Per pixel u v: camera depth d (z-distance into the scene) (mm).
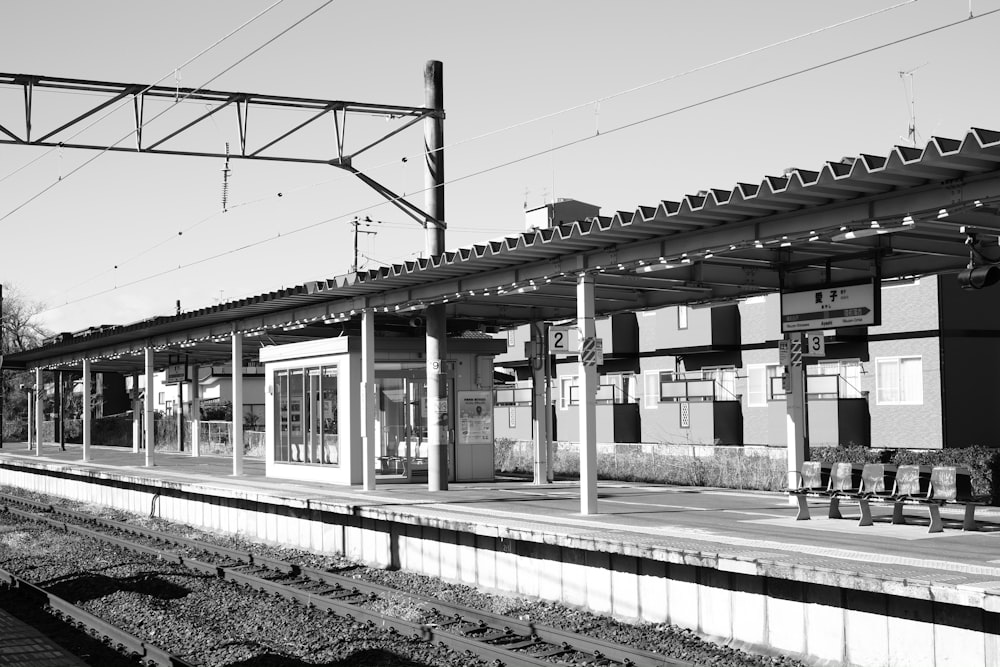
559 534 12617
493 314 21297
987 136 8930
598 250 14242
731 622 10711
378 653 10617
